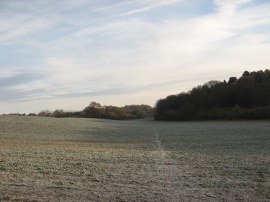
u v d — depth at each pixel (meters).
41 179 16.34
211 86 154.50
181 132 62.47
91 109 172.12
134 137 52.34
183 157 26.06
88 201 12.52
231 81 148.88
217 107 140.38
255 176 17.89
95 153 28.20
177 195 13.62
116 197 13.18
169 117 146.75
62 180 16.25
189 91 156.62
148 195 13.57
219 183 16.06
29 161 22.08
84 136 54.41
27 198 12.56
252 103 131.38
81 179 16.67
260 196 13.55
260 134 51.34
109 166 20.91
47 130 63.03
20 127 64.81
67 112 168.12
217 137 48.09
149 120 151.25
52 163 21.55
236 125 82.12
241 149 31.72
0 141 42.31
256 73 142.62
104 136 54.56
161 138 49.59
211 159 24.73
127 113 183.50
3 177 16.42
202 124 96.19
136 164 22.03
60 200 12.50
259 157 25.58
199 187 15.20
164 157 26.05
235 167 20.81
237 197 13.38
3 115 89.19
